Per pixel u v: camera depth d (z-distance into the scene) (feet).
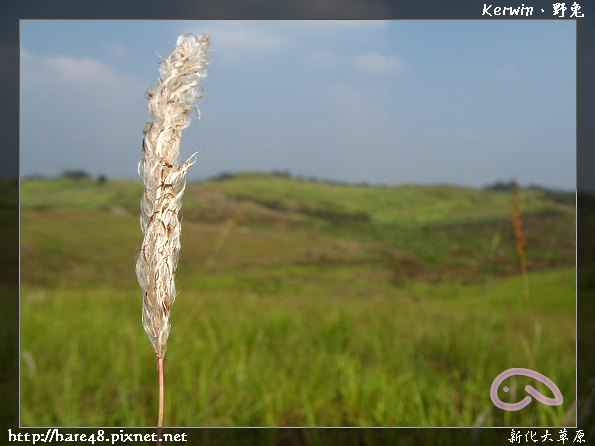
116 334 15.12
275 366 12.85
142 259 3.30
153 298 3.27
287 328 17.13
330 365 12.69
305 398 10.55
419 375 12.09
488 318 19.38
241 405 10.78
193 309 19.24
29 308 18.26
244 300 23.24
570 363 12.56
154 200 3.28
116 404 10.64
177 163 3.34
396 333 16.69
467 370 12.91
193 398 10.91
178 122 3.32
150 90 3.33
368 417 10.13
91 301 20.34
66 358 12.89
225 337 15.19
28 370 11.64
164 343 3.29
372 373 11.92
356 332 16.72
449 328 17.15
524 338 15.02
